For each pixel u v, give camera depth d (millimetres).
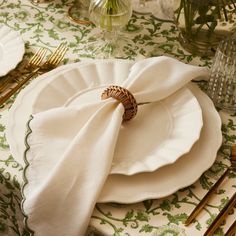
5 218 886
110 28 980
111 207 761
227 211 754
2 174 806
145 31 1062
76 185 746
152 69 873
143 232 743
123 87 846
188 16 948
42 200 735
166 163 766
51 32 1049
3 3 1121
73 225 733
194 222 750
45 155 775
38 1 1122
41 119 799
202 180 797
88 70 911
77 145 766
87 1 1099
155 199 771
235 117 884
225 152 834
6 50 972
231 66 875
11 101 894
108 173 757
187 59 1002
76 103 869
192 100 858
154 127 836
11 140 814
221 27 949
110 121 801
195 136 798
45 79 899
